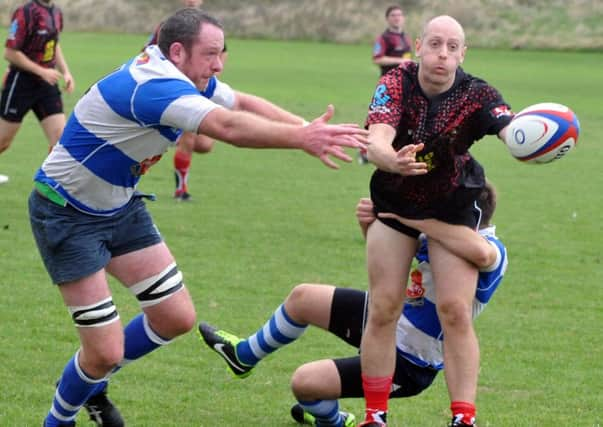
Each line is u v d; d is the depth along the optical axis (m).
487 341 20.08
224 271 24.78
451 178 13.54
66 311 20.84
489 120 13.61
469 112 13.63
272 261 26.00
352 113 59.78
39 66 31.69
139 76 12.89
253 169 42.28
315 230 30.09
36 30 31.78
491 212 14.36
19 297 21.70
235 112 12.08
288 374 17.73
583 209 35.53
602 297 23.80
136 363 17.97
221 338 15.45
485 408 16.19
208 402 16.14
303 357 18.69
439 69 13.32
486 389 17.20
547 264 27.05
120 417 14.71
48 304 21.30
